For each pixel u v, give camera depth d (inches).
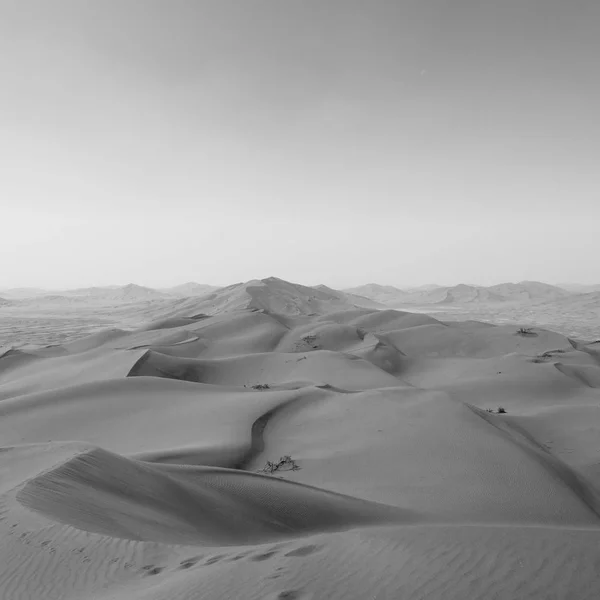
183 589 217.3
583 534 281.7
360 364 1930.4
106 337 3053.6
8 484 434.0
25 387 1835.6
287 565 241.4
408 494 658.2
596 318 7155.5
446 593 205.0
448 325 3484.3
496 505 618.5
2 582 245.9
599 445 1064.2
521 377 1829.5
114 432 1031.6
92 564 261.7
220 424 1015.0
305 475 767.1
